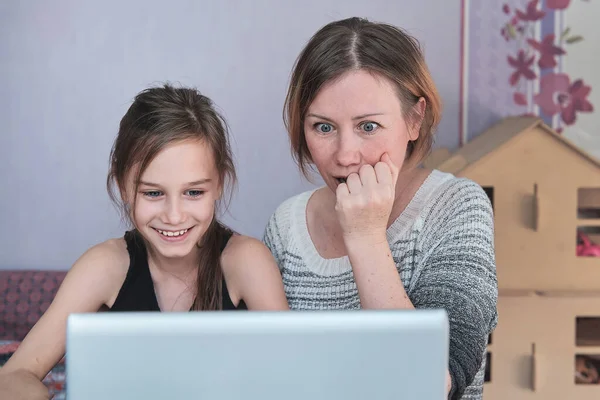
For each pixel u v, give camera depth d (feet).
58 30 10.15
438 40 10.12
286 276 4.70
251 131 10.20
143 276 4.52
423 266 4.06
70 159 10.35
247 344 1.99
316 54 3.90
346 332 2.00
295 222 4.77
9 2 10.08
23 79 10.21
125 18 10.12
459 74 10.16
